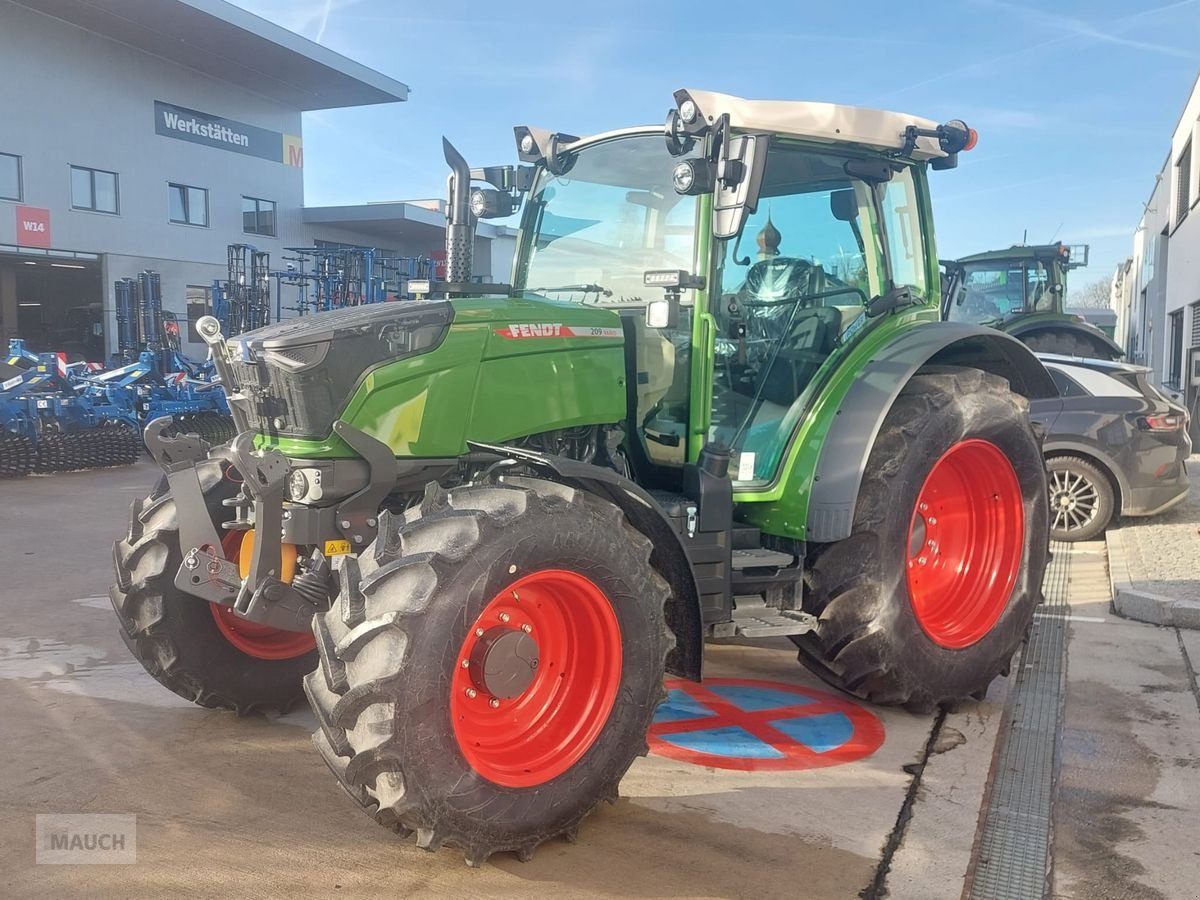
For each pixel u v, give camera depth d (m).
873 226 4.28
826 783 3.43
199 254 25.73
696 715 4.09
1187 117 17.70
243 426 3.51
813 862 2.90
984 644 4.07
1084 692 4.32
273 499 3.19
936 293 4.62
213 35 22.91
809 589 3.90
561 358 3.58
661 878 2.82
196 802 3.29
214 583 3.38
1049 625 5.34
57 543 7.46
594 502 3.07
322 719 2.66
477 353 3.39
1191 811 3.23
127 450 12.05
